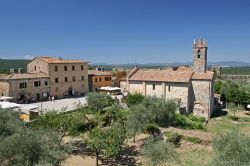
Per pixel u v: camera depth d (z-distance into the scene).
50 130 29.22
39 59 81.06
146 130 45.50
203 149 38.22
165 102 49.38
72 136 39.06
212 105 66.94
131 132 40.16
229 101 77.62
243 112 70.44
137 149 38.28
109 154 31.25
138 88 68.62
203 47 66.25
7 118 25.86
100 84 97.31
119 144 32.25
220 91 84.06
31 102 73.31
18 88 71.12
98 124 47.75
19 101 70.62
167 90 64.56
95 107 56.94
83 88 90.69
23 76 73.19
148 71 71.00
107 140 31.41
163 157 29.03
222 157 22.84
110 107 55.28
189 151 37.88
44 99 78.12
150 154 29.38
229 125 56.00
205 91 62.41
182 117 52.78
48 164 20.66
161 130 44.94
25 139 20.98
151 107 47.88
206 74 64.12
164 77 66.00
